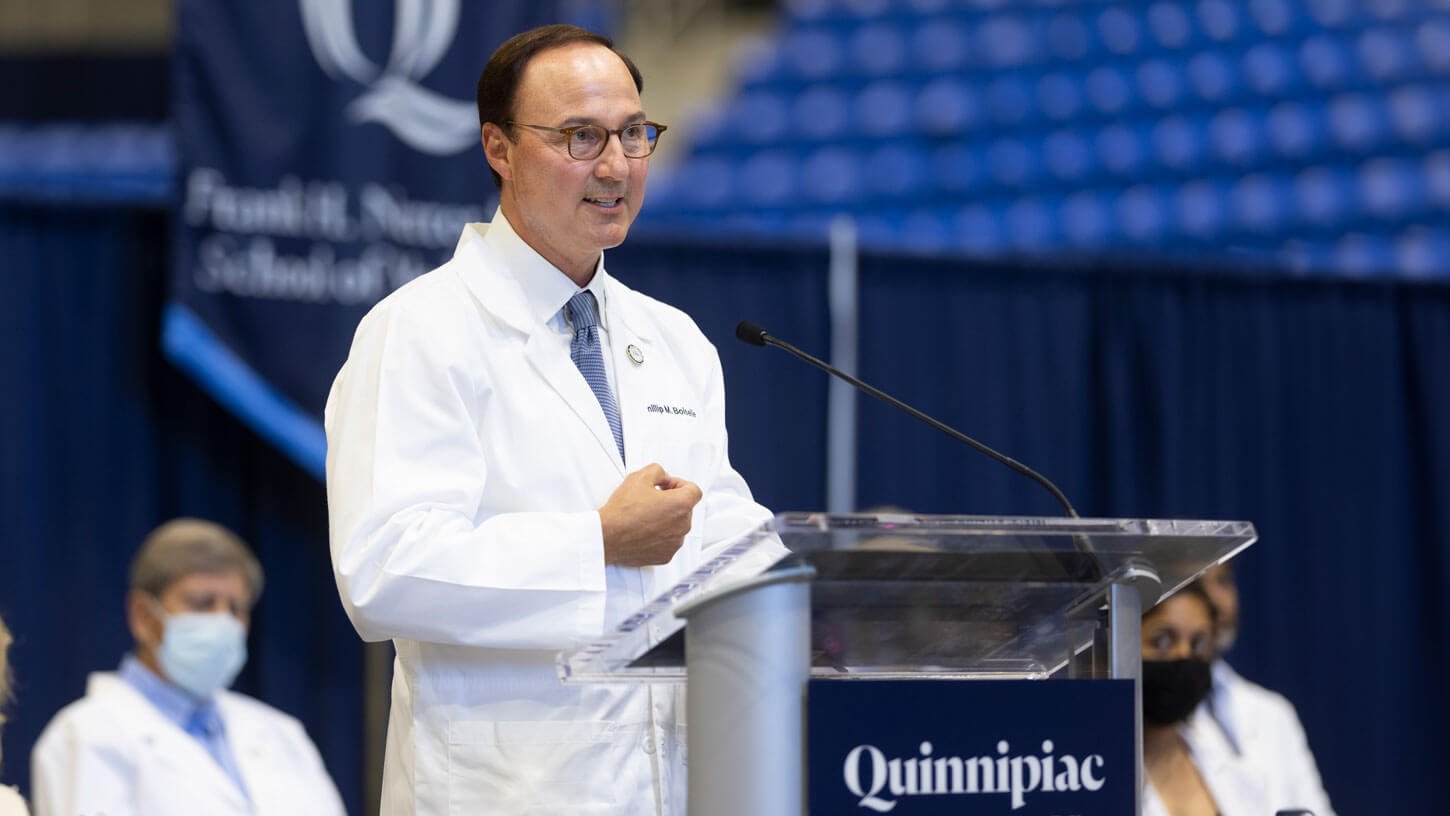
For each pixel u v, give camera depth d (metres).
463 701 4.34
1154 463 10.47
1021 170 16.58
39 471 8.35
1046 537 3.50
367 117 8.56
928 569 3.50
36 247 8.45
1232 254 15.64
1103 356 10.50
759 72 17.61
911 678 3.74
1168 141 16.17
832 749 3.35
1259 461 10.70
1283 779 8.14
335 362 8.43
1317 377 10.89
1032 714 3.52
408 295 4.56
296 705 8.66
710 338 9.62
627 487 4.32
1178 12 16.70
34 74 16.47
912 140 16.97
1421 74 15.82
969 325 10.21
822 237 9.93
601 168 4.55
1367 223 15.40
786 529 3.28
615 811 4.34
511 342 4.58
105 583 8.41
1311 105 15.90
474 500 4.30
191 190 8.25
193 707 8.13
